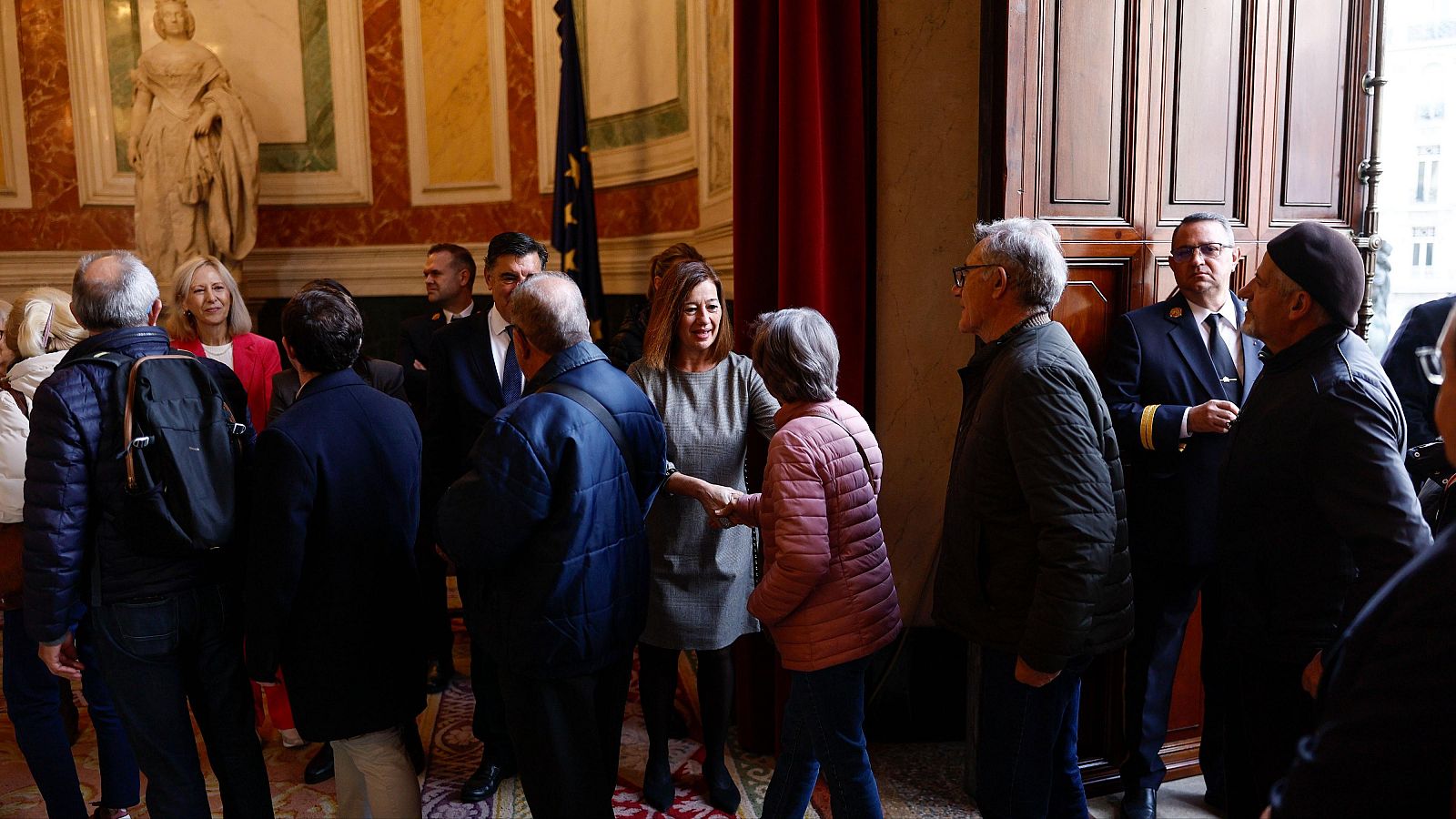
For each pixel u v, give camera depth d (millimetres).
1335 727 956
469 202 5211
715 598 2436
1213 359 2344
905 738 2885
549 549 1756
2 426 2197
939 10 2635
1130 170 2400
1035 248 1766
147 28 5156
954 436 2768
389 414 1994
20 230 5082
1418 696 896
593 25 4785
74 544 1879
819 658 1879
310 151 5203
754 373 2537
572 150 4355
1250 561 1856
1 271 5055
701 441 2443
